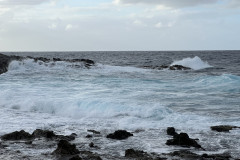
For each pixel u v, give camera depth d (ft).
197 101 61.00
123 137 37.52
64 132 40.16
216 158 29.68
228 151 32.81
